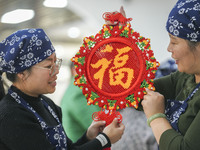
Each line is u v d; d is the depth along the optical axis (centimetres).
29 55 147
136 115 226
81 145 160
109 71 161
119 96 159
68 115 253
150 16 494
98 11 529
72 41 973
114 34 159
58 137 156
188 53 136
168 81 162
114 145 224
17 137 141
